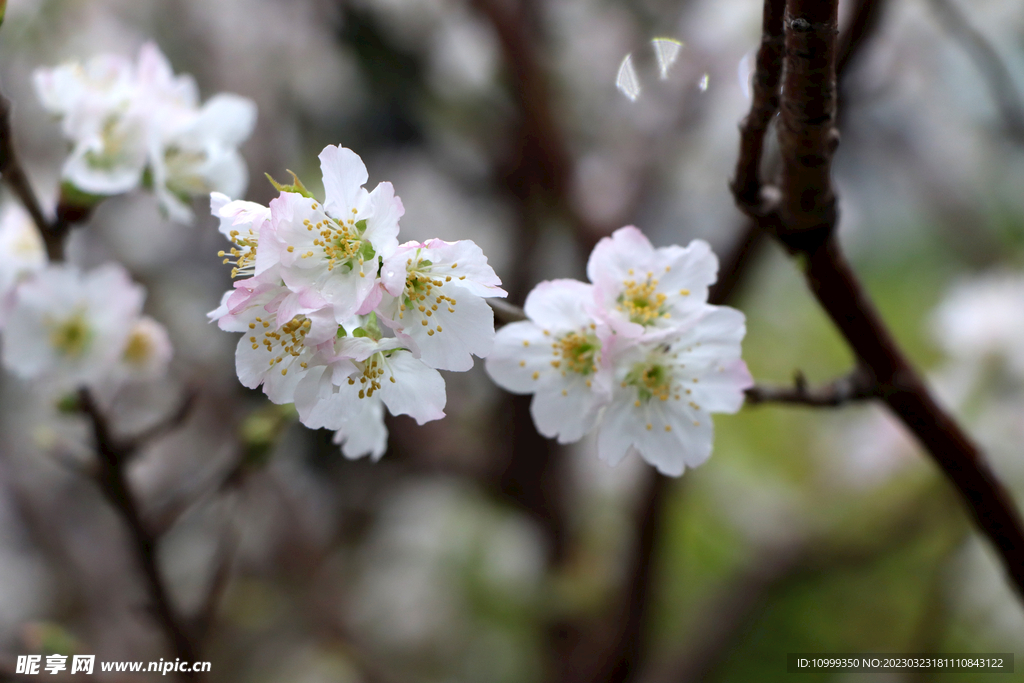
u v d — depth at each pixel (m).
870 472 0.95
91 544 0.93
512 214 0.86
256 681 0.90
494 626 0.91
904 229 1.34
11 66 0.95
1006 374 0.83
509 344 0.46
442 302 0.44
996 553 0.50
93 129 0.50
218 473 0.52
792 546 0.85
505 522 0.90
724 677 0.93
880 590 0.96
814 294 0.47
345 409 0.44
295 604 0.86
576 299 0.46
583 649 0.77
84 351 0.51
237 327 0.44
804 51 0.43
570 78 0.92
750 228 0.57
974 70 0.88
